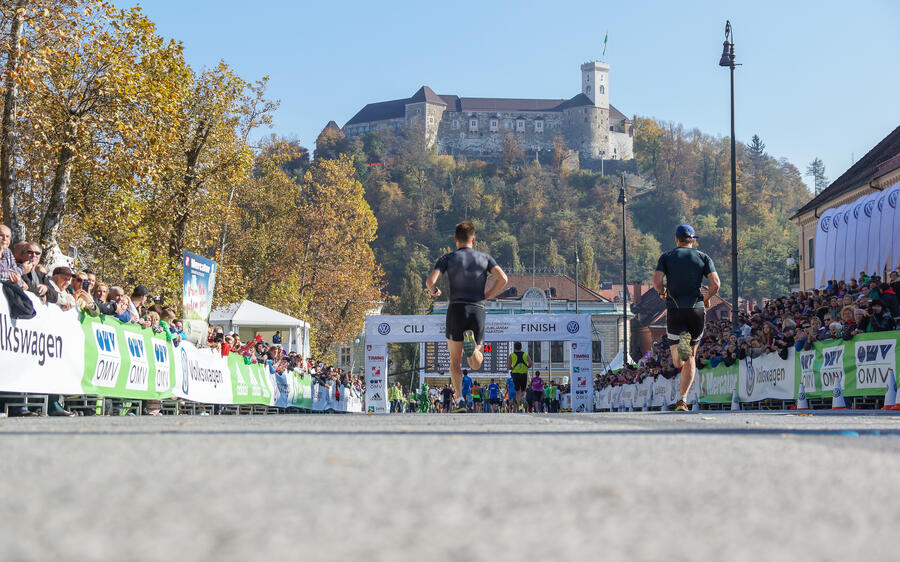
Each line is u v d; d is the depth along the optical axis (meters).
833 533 1.81
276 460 3.15
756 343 19.48
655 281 11.34
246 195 54.56
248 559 1.48
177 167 30.91
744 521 1.95
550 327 36.22
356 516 1.96
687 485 2.56
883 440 4.27
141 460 3.12
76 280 12.09
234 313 36.06
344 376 41.69
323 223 57.00
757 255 180.62
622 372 36.50
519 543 1.66
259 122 36.88
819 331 16.48
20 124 22.83
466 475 2.74
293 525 1.83
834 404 15.46
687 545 1.66
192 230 33.72
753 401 19.52
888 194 24.20
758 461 3.22
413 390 92.75
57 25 21.02
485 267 10.91
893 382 13.66
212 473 2.75
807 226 45.28
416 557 1.52
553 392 43.78
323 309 57.66
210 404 20.39
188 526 1.80
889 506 2.21
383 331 36.09
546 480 2.63
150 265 28.97
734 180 30.08
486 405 41.28
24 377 10.48
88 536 1.67
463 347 10.84
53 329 11.23
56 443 3.86
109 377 13.04
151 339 14.98
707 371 23.20
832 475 2.83
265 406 25.50
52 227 22.62
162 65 23.41
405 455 3.36
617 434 4.68
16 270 10.59
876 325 14.52
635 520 1.94
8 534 1.69
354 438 4.27
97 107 22.75
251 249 54.84
